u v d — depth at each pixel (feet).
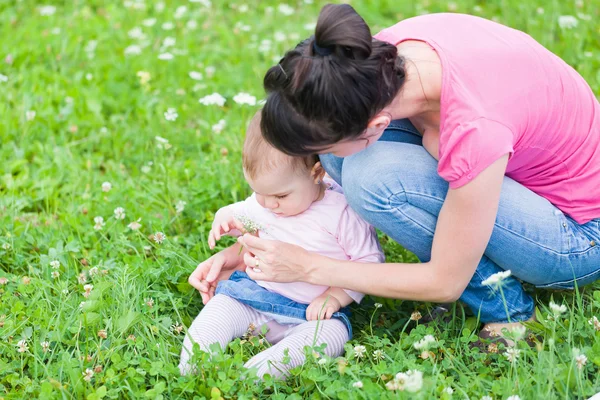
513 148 7.93
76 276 10.38
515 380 7.80
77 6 18.70
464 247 7.98
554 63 8.28
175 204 12.04
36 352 8.74
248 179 9.07
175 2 18.58
